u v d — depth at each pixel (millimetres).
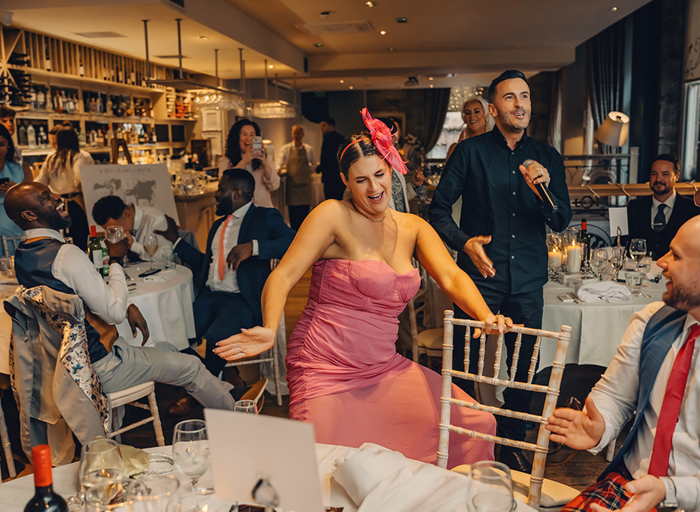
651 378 1510
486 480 1089
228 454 969
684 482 1329
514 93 2578
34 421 2588
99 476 1148
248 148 5836
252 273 3486
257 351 1662
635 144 11195
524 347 2754
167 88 8125
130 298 3068
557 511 1649
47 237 2414
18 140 5340
